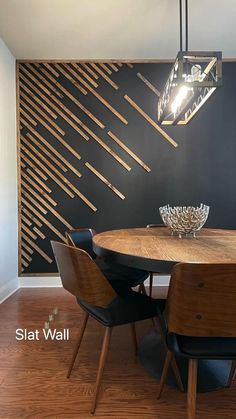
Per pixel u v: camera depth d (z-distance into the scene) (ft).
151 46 10.06
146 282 11.00
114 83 11.07
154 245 5.13
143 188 11.28
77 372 5.46
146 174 11.25
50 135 11.05
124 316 4.43
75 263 4.14
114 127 11.15
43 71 10.96
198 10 8.10
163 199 11.28
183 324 3.27
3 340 6.70
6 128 9.99
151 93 11.10
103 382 5.15
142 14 8.25
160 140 11.23
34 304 9.08
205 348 3.50
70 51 10.33
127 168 11.21
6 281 9.88
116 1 7.70
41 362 5.79
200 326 3.24
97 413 4.40
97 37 9.44
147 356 6.00
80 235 7.70
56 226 11.19
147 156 11.23
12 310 8.57
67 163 11.12
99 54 10.58
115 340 6.72
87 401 4.66
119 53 10.53
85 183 11.19
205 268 3.04
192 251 4.53
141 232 7.16
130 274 6.89
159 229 7.88
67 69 11.01
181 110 6.76
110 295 4.24
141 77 11.07
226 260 3.86
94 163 11.18
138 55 10.70
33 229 11.15
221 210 11.32
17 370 5.51
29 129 11.02
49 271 11.19
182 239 5.91
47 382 5.15
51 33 9.16
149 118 11.14
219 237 6.21
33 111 11.01
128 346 6.44
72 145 11.11
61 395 4.81
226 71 11.14
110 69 11.05
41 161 11.08
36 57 10.70
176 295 3.22
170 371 5.41
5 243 9.84
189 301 3.18
